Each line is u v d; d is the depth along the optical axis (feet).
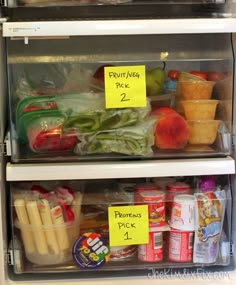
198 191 3.42
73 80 3.42
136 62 3.36
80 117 3.28
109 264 3.43
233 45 3.30
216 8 3.66
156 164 3.27
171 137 3.36
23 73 3.40
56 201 3.35
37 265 3.41
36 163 3.28
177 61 3.50
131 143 3.31
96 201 3.41
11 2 3.20
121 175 3.24
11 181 3.41
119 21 3.07
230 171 3.30
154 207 3.36
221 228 3.43
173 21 3.10
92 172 3.23
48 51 3.37
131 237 3.35
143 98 3.28
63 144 3.30
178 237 3.39
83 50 3.43
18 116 3.29
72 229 3.41
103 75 3.37
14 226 3.35
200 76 3.42
